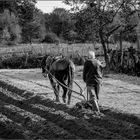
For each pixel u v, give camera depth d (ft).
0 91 59.82
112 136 33.55
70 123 38.40
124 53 89.25
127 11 92.12
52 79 51.37
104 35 96.94
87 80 41.83
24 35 246.06
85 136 34.68
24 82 73.92
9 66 116.26
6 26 225.97
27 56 117.60
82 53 124.67
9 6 269.23
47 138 35.37
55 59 51.39
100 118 38.75
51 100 47.75
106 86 68.23
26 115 42.93
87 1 92.79
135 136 33.22
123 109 46.75
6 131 38.99
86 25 94.43
